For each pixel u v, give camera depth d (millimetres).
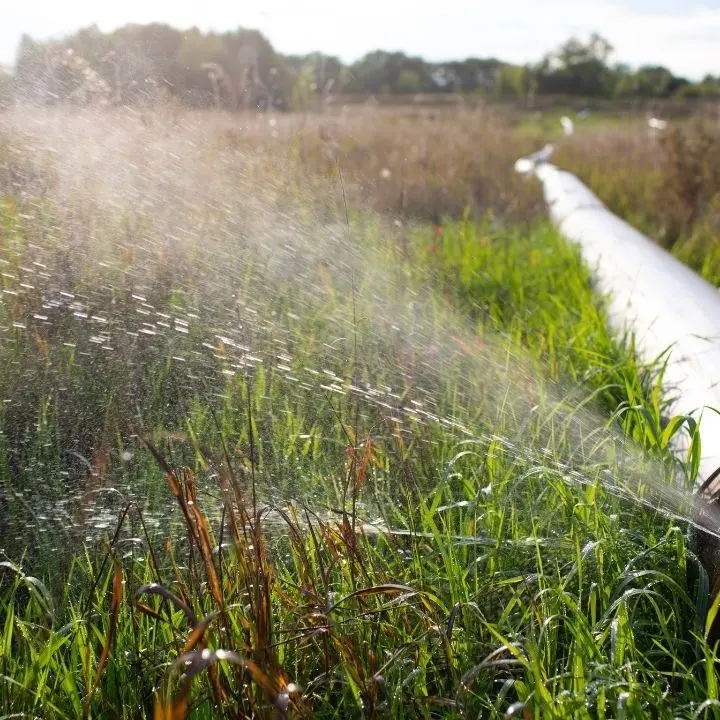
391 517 2715
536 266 6305
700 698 2021
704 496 2381
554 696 1947
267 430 3064
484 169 10852
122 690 2043
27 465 2883
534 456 2992
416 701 1953
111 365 3254
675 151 9156
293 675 2092
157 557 2516
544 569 2488
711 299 4164
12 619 2193
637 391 3475
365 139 9125
